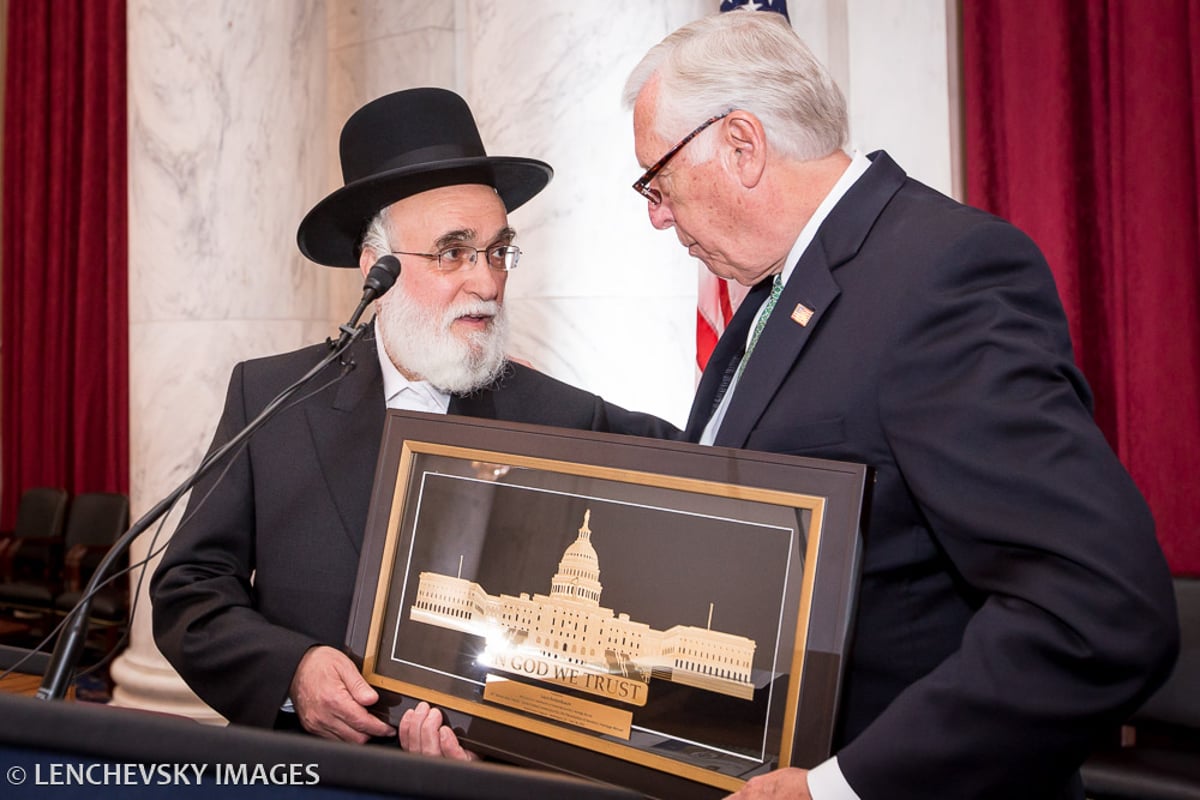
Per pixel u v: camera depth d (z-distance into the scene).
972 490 1.25
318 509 1.99
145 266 4.36
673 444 1.48
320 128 4.59
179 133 4.29
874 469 1.34
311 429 2.06
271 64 4.38
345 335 1.62
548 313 3.73
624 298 3.70
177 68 4.29
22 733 0.76
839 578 1.31
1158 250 3.47
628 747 1.41
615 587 1.47
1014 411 1.25
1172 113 3.44
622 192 3.70
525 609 1.54
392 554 1.69
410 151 2.02
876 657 1.46
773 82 1.58
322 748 0.83
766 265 1.67
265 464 2.06
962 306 1.35
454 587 1.62
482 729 1.53
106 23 6.63
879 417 1.41
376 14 5.40
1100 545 1.17
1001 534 1.22
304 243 2.15
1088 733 1.17
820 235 1.58
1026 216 3.74
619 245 3.71
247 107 4.32
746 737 1.33
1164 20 3.45
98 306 6.81
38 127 7.08
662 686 1.41
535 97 3.74
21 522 6.34
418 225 1.98
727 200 1.63
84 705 0.79
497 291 2.01
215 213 4.29
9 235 7.36
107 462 6.75
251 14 4.33
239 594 1.97
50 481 7.12
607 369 3.71
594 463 1.54
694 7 3.79
